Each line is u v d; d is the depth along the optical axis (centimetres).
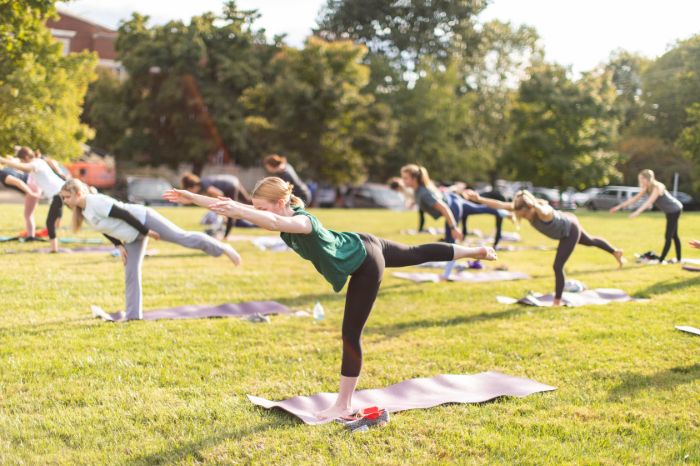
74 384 404
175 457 307
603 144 3188
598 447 324
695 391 407
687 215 2375
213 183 1120
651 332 554
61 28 4159
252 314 604
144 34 3122
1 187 2822
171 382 414
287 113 2939
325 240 352
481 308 663
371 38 3884
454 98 3584
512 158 3341
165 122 3164
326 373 442
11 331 520
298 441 327
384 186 3297
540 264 1012
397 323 591
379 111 3105
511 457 311
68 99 1939
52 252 955
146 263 917
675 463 306
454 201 968
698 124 2567
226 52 3152
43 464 297
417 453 315
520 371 452
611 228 1694
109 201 554
